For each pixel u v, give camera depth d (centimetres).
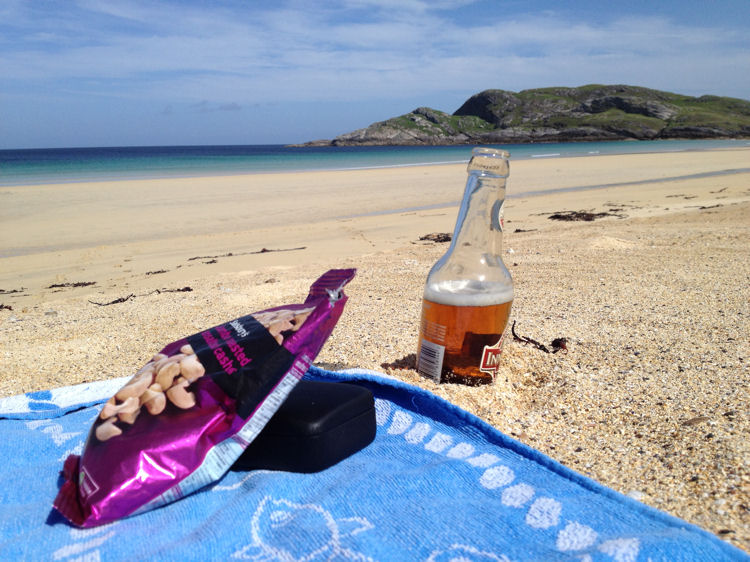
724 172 398
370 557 22
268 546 23
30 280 127
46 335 69
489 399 38
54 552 23
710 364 44
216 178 414
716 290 70
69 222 209
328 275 31
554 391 41
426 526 24
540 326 58
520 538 23
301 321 29
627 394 40
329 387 32
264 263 132
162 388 27
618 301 68
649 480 29
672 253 101
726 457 30
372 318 66
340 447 30
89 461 26
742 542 23
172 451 26
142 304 85
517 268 95
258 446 29
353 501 26
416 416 34
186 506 26
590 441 34
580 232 142
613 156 726
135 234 185
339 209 240
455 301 37
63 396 41
